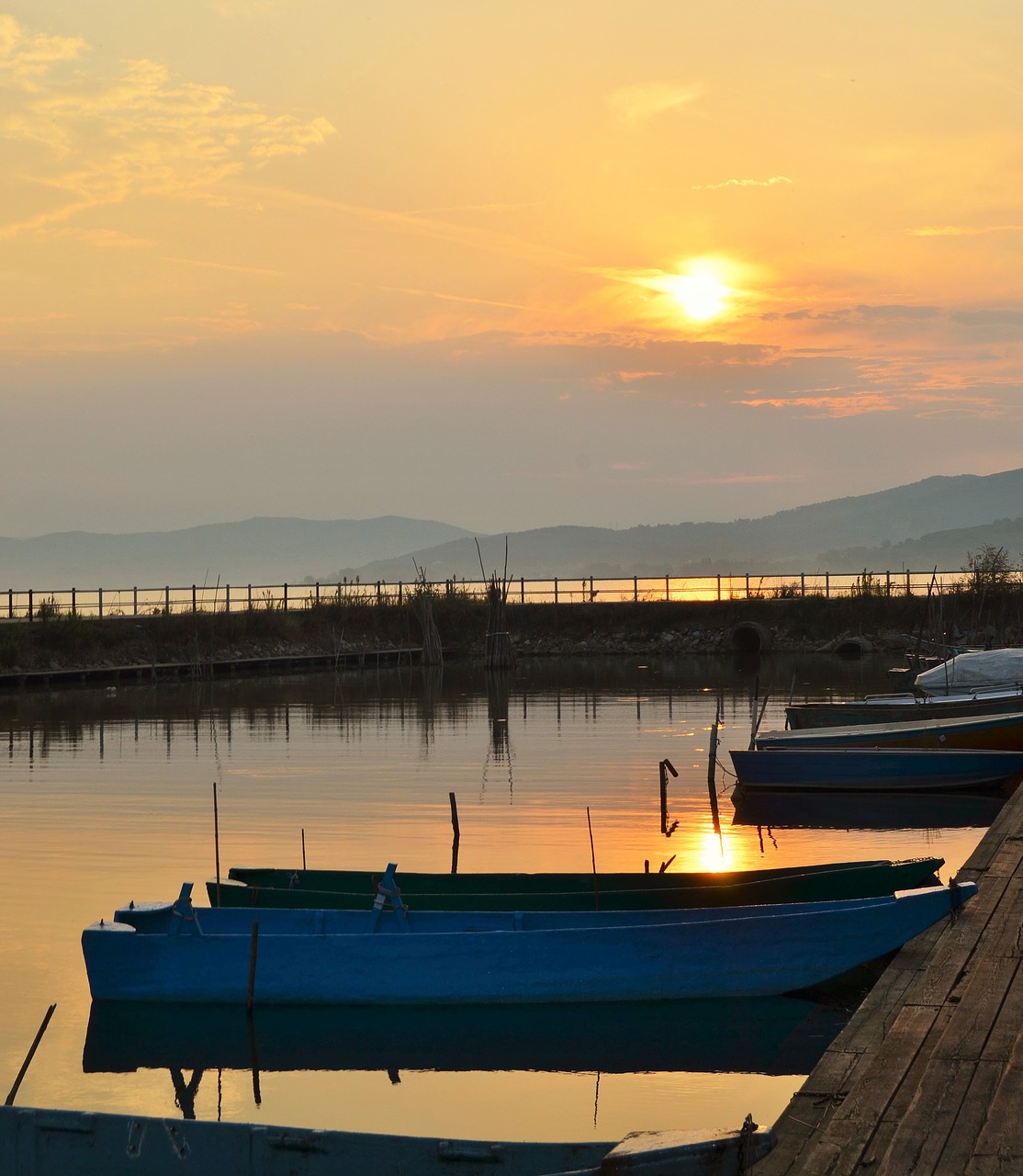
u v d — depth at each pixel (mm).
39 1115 7441
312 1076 10445
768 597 56219
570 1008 11477
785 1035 11133
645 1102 9883
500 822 19406
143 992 11625
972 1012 8641
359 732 30641
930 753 22547
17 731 31219
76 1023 11398
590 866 16391
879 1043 8414
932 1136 6602
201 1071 10523
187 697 39219
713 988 11562
